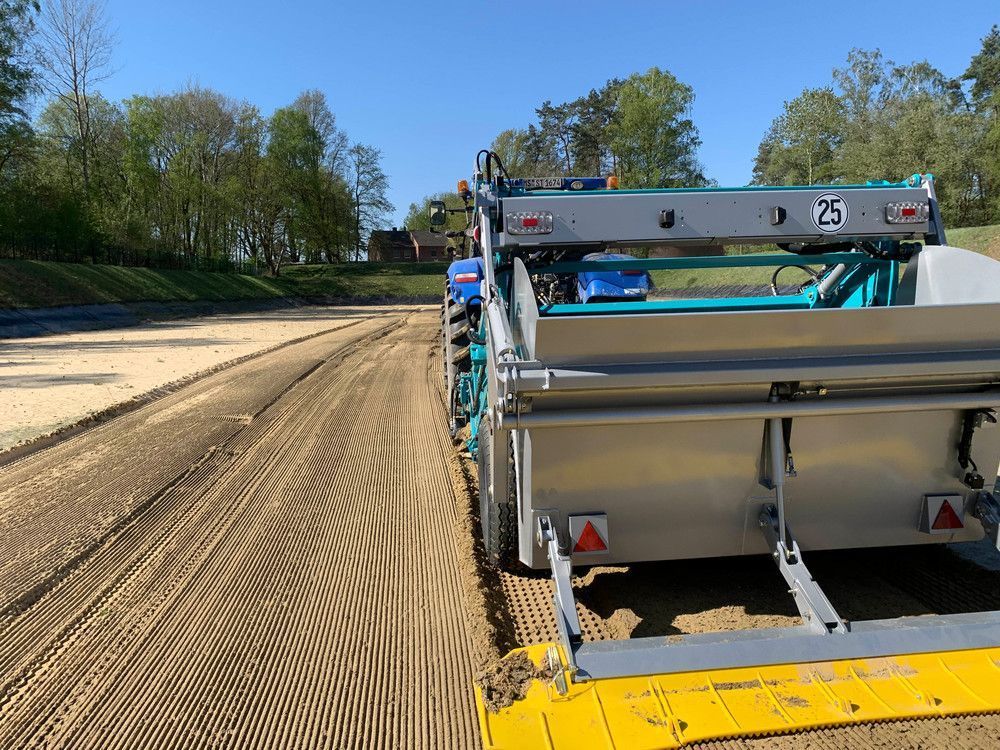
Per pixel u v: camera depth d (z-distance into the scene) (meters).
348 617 3.57
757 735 2.34
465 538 4.48
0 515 5.22
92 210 38.22
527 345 2.95
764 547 3.27
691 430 3.04
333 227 60.84
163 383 11.22
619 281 5.57
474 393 5.38
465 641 3.28
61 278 29.33
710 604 3.52
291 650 3.28
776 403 2.98
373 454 6.71
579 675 2.58
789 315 2.73
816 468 3.16
